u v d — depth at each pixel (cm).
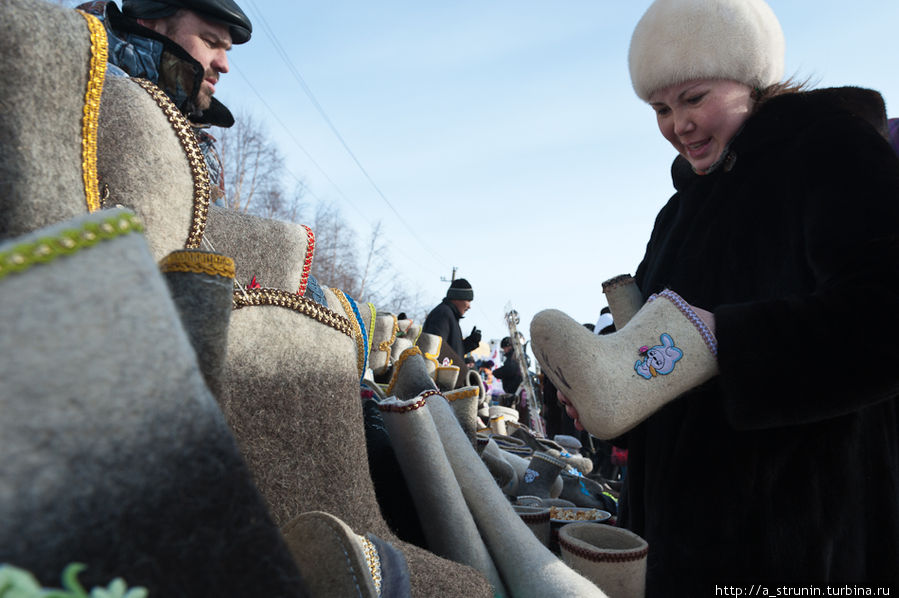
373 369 248
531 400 499
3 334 25
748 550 102
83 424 26
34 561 24
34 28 50
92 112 55
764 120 111
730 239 113
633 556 95
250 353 69
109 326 28
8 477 24
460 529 97
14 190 49
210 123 162
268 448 70
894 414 113
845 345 86
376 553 67
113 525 26
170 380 29
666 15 111
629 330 92
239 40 158
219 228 85
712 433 106
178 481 28
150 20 145
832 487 101
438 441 99
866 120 106
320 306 79
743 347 89
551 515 140
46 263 27
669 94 114
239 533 30
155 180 65
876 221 91
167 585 27
